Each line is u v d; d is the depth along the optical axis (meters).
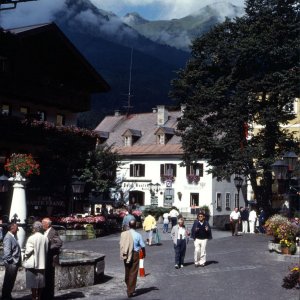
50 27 40.50
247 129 42.47
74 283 15.50
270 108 40.50
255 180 42.03
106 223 37.00
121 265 20.80
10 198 33.22
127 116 76.56
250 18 43.72
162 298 13.77
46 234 13.01
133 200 64.25
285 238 23.17
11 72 37.56
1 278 14.23
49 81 41.06
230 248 27.16
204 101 42.62
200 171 60.41
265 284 16.12
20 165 18.78
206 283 16.28
